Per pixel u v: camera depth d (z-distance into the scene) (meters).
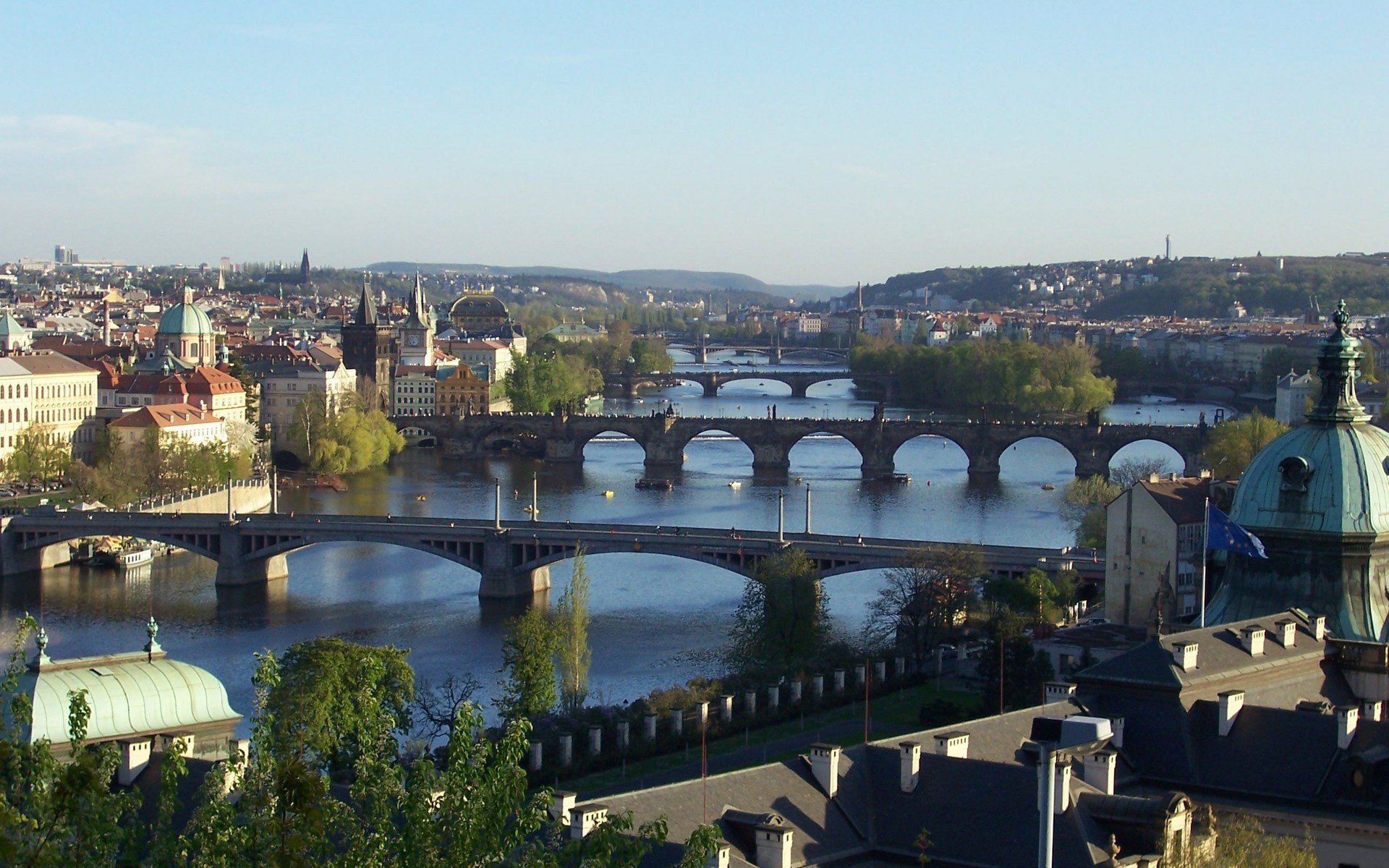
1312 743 157.88
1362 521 195.62
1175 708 162.12
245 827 106.00
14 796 101.50
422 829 108.62
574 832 127.25
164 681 183.12
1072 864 129.88
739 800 136.88
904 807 140.75
